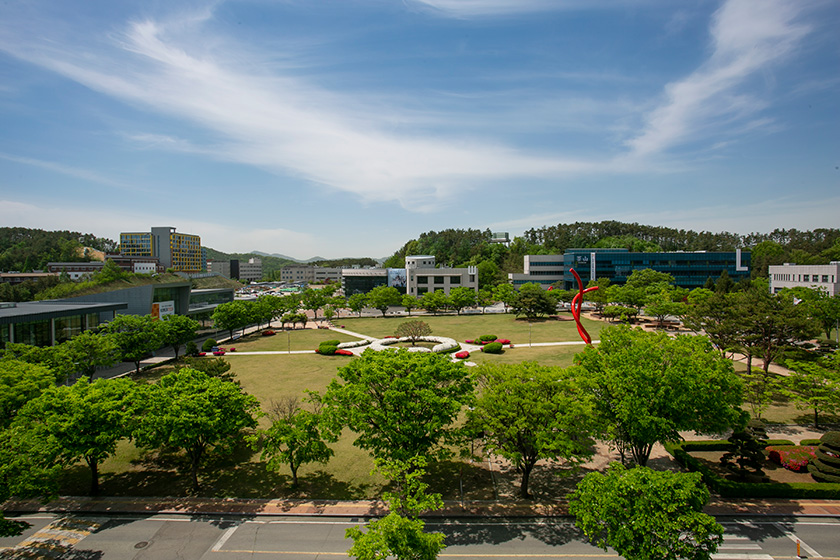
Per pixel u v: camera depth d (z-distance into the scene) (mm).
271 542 22953
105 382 29234
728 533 23062
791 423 36969
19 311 50406
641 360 26656
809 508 25031
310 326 98250
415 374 25812
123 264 175250
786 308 42750
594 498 19203
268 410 41094
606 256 142750
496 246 189375
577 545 22266
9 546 22812
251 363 61531
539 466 30812
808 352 42438
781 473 29016
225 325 77188
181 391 28297
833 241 171500
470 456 28875
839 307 58625
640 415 24703
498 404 24844
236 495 27547
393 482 28781
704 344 29938
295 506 26156
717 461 31219
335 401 27719
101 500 27125
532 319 101125
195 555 21953
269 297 97312
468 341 74125
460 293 112375
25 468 22391
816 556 21219
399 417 25000
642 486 18188
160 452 33688
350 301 114188
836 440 27844
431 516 24922
